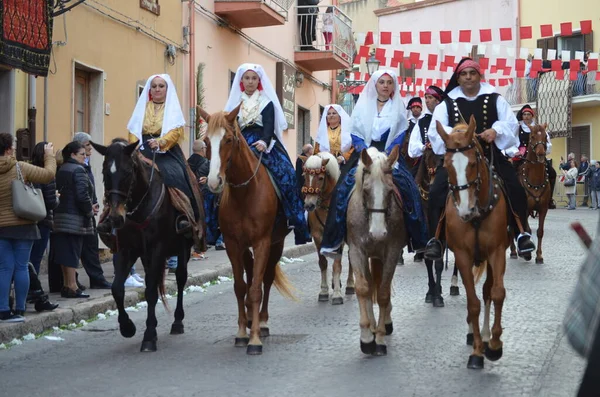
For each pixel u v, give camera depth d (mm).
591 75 41344
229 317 10430
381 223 7676
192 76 19875
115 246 8625
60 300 10805
